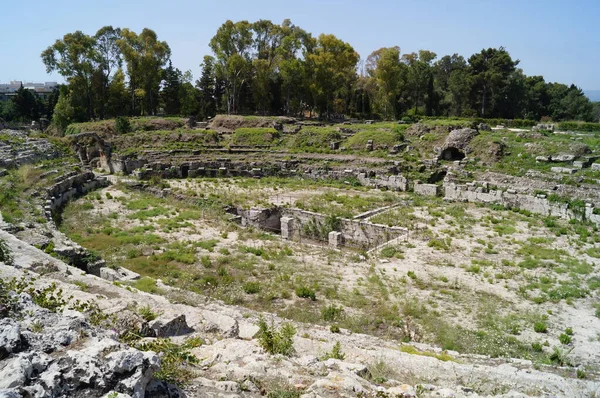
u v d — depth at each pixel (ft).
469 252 86.02
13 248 67.26
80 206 125.08
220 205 123.95
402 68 325.83
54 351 24.75
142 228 103.50
